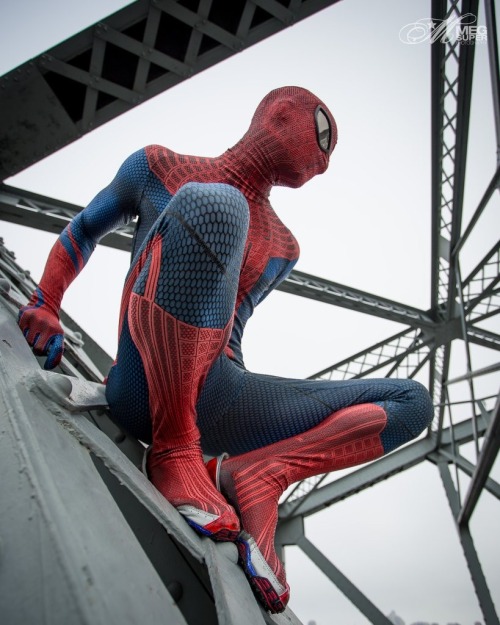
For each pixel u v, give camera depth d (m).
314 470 1.34
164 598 0.58
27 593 0.47
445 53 5.19
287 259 1.62
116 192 1.48
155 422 1.13
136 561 0.59
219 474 1.27
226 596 0.75
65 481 0.61
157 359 1.06
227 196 1.02
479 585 8.49
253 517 1.21
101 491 0.67
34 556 0.49
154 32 4.68
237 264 1.07
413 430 1.41
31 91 4.82
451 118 5.55
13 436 0.62
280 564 1.18
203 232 0.99
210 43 4.85
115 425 1.38
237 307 1.50
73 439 0.76
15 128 5.00
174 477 1.09
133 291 1.08
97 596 0.47
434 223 6.79
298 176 1.53
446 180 6.20
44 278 1.43
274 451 1.31
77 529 0.54
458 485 9.27
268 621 1.04
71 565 0.47
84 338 3.05
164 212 1.04
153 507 0.82
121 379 1.19
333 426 1.36
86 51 4.75
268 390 1.39
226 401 1.35
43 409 0.75
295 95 1.52
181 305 1.02
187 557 1.03
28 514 0.53
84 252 1.49
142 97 5.04
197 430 1.17
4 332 1.06
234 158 1.51
